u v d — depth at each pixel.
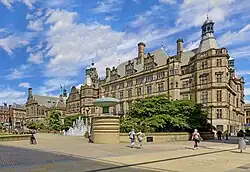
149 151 25.81
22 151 25.61
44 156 21.22
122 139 37.78
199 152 25.38
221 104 74.25
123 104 101.12
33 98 158.88
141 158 20.05
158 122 45.62
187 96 82.62
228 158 21.03
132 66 100.38
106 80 117.38
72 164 16.78
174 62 83.06
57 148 28.83
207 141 46.12
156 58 94.38
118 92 105.19
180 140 45.59
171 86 82.88
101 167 15.66
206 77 77.31
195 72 80.44
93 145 32.94
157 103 50.56
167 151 26.02
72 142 38.94
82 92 120.62
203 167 16.16
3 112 166.12
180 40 91.69
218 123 74.00
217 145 35.19
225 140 50.16
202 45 80.94
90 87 118.56
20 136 43.97
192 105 52.47
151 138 41.19
